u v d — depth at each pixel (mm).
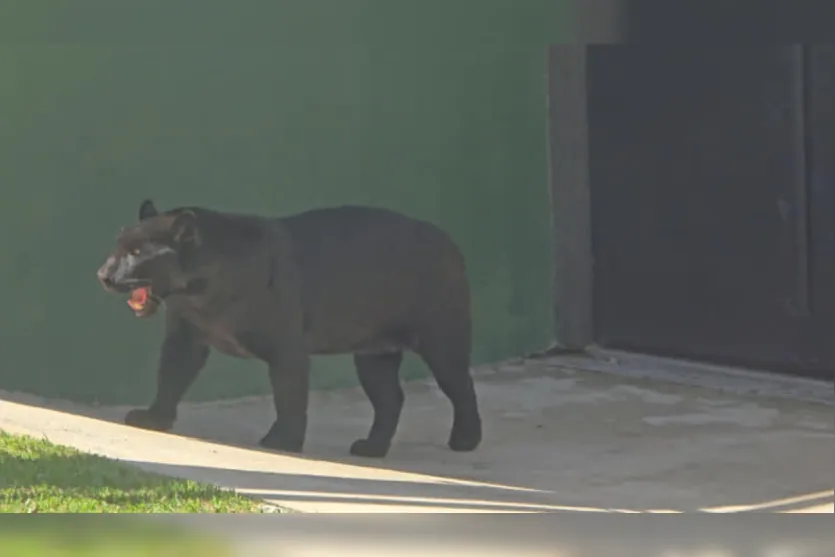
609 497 31594
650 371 49875
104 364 41844
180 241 31703
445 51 49000
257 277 32781
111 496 24562
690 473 34781
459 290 36688
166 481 26078
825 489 32906
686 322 50719
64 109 41156
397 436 39469
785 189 47688
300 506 24531
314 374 46250
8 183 40281
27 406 37375
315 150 45906
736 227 49125
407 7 47812
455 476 33562
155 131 42688
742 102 48688
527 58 51219
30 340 40656
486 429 40625
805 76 46969
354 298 34625
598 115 52688
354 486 27516
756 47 48156
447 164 49281
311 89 45750
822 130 46688
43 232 40844
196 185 43469
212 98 43719
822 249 46938
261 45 44594
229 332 33094
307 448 36906
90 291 41562
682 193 50562
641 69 51344
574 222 52781
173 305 33781
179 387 34531
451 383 37000
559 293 52781
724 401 45062
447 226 49375
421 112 48469
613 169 52531
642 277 52000
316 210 35281
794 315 47656
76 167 41344
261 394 44969
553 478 34000
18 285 40500
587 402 44844
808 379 47312
